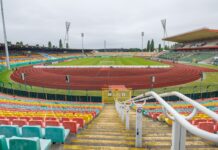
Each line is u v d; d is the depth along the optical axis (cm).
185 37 7206
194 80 3027
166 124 834
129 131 708
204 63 5281
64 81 3081
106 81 3098
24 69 4550
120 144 533
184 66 5009
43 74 3784
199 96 2027
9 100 1817
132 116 1127
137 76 3538
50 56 8488
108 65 5312
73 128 661
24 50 8531
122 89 2386
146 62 6366
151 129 725
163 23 8600
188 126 173
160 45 13688
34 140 306
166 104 263
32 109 1442
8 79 3222
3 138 318
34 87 2678
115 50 15925
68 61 6975
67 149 505
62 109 1513
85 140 575
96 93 2408
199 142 529
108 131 715
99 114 1412
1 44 6247
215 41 6456
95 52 13738
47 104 1745
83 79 3266
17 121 714
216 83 2728
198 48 6856
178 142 238
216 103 1571
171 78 3253
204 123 598
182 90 2378
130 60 7275
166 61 6719
